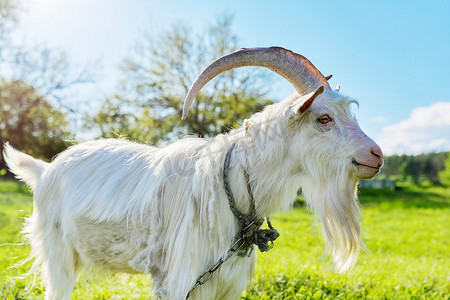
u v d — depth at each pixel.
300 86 2.78
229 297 2.88
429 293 4.72
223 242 2.71
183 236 2.71
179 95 24.02
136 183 3.03
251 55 2.77
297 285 4.69
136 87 23.61
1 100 26.83
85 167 3.30
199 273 2.71
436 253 9.86
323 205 2.71
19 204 13.27
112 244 3.05
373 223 16.08
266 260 5.79
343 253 2.86
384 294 4.57
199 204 2.74
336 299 4.39
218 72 2.71
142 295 4.12
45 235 3.46
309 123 2.66
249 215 2.79
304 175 2.75
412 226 15.34
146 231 2.90
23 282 4.52
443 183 46.12
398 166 49.22
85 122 21.92
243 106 22.02
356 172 2.64
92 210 3.10
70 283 3.35
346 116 2.70
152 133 20.75
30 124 27.53
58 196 3.40
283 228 12.38
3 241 7.18
